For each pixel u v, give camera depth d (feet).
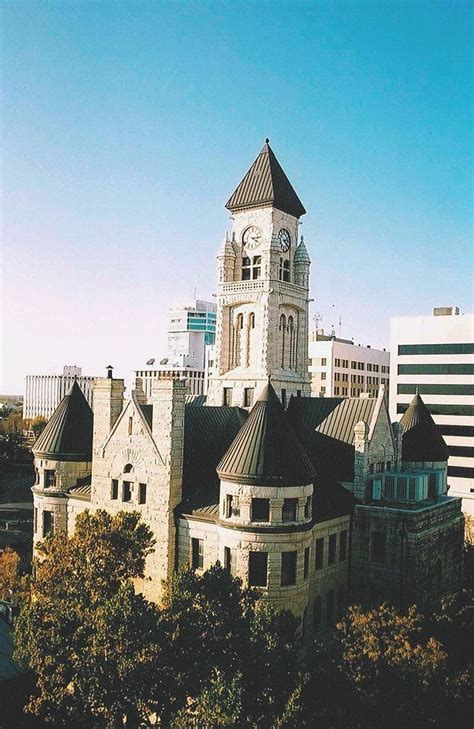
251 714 97.50
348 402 210.79
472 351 380.99
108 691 102.68
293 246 238.48
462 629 136.87
